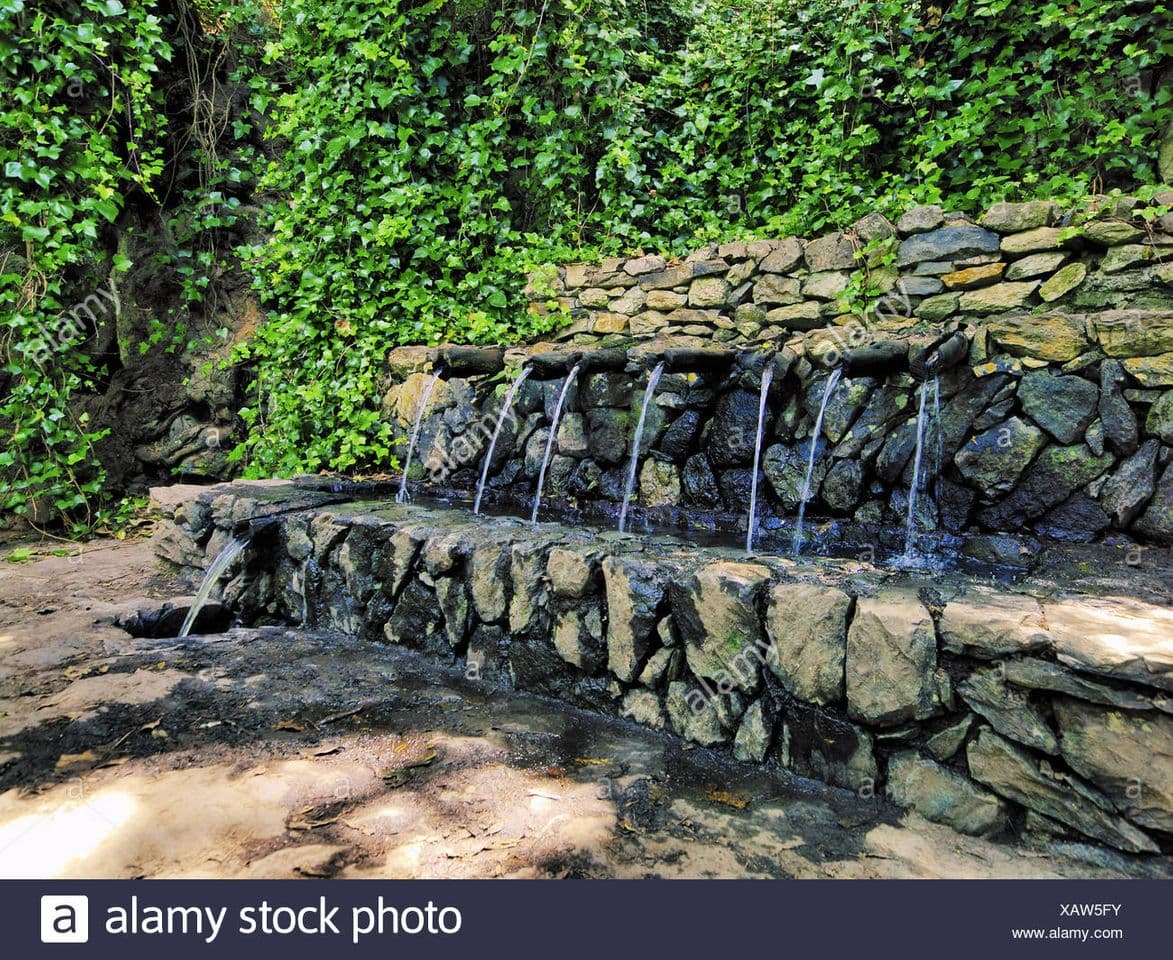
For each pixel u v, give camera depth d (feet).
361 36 14.08
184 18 15.65
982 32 11.49
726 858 4.76
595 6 14.62
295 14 14.56
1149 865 4.54
